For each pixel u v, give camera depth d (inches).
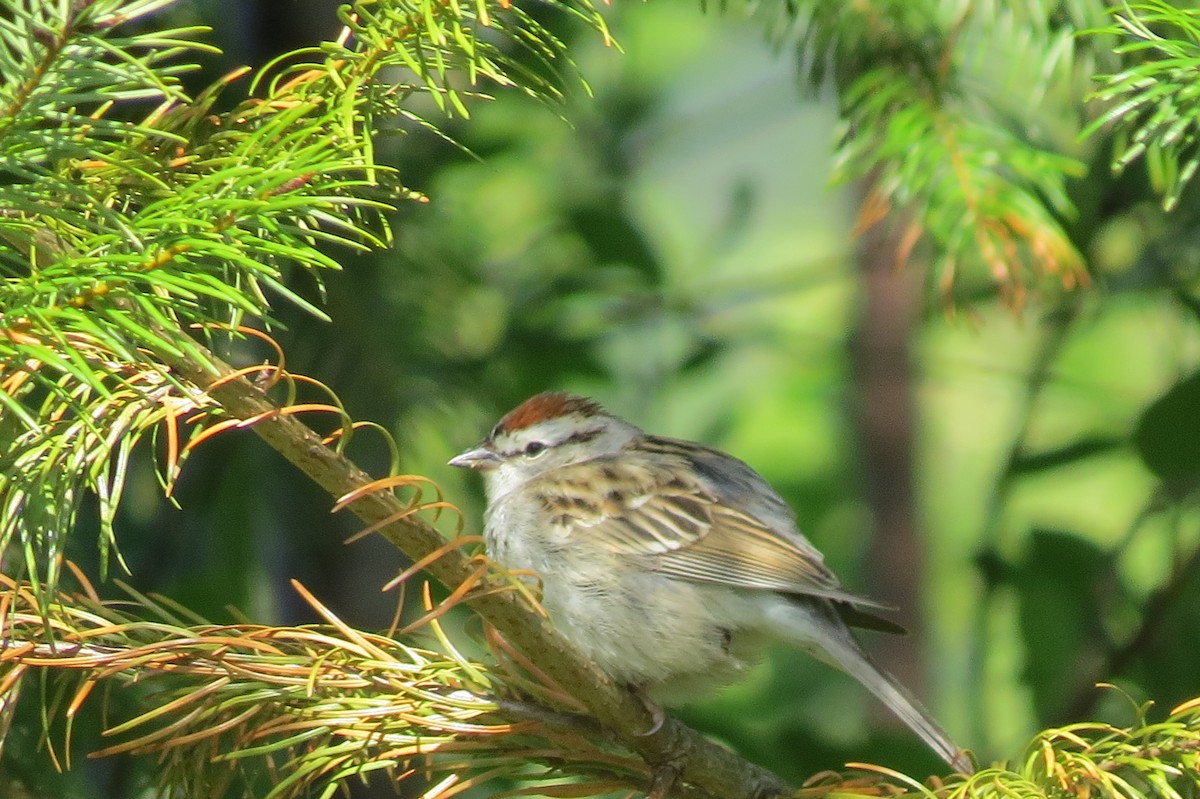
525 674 146.1
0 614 144.5
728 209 156.1
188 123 144.8
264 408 144.0
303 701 145.4
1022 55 146.8
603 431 149.6
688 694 148.6
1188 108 145.1
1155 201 149.4
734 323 154.8
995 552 151.3
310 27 149.2
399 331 149.3
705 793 146.1
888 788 145.4
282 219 144.9
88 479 144.3
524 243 153.2
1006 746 151.5
